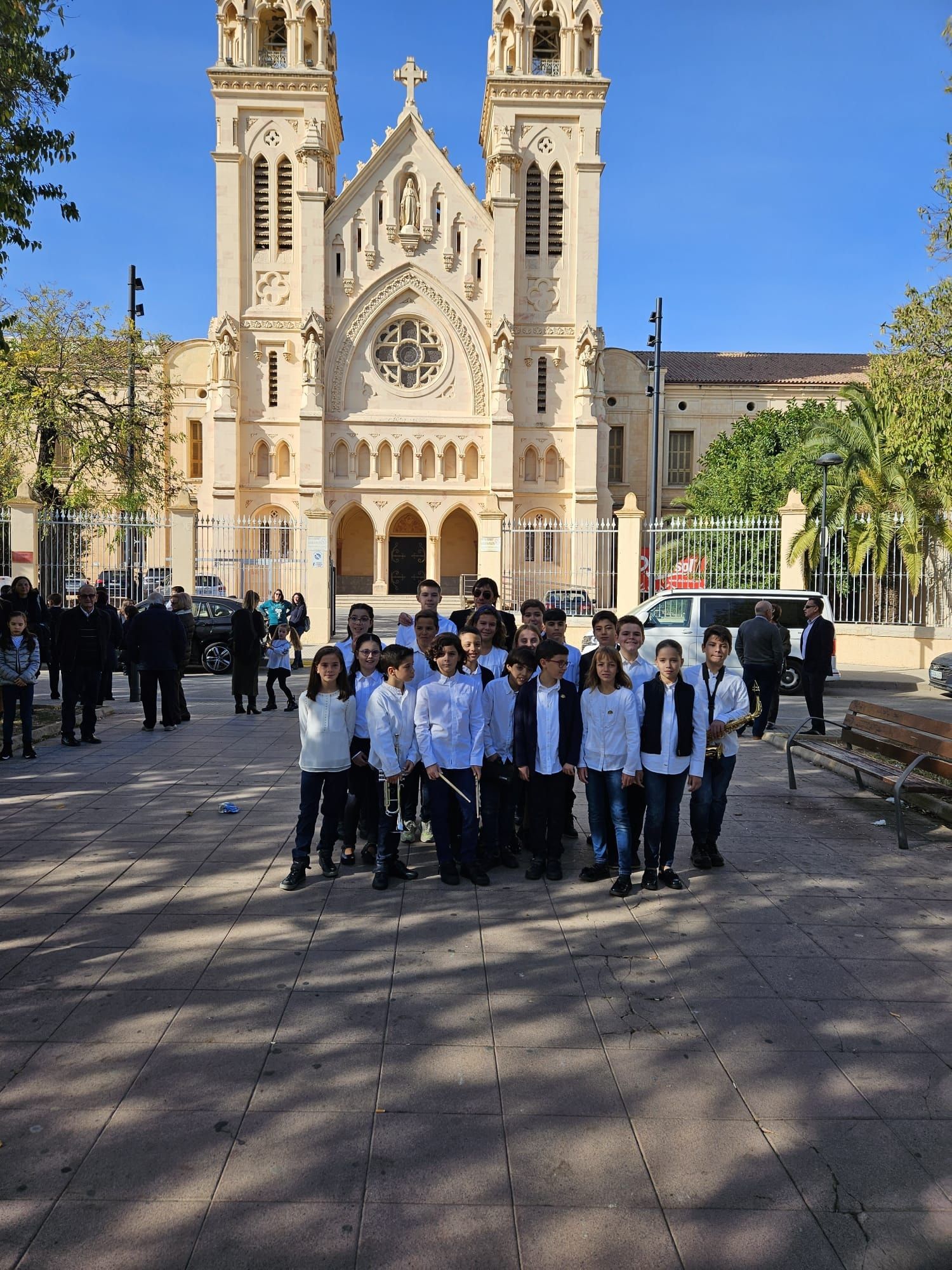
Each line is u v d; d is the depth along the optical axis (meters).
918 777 8.73
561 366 47.59
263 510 46.56
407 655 6.90
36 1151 3.62
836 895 6.71
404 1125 3.83
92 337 32.44
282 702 17.77
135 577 27.69
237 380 45.78
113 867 7.14
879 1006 4.93
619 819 6.70
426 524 47.47
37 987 5.05
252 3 45.97
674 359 57.06
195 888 6.71
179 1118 3.85
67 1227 3.22
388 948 5.66
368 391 47.28
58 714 15.02
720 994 5.07
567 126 47.25
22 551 23.12
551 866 7.11
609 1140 3.74
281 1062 4.30
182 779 10.39
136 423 32.81
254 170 46.22
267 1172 3.52
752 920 6.19
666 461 54.03
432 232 46.88
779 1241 3.21
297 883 6.77
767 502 35.00
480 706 7.06
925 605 24.14
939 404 18.50
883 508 24.38
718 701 7.19
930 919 6.22
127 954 5.52
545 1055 4.40
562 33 47.31
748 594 19.58
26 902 6.37
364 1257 3.11
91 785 10.01
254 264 46.34
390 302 47.09
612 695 6.87
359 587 52.97
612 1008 4.88
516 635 8.46
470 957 5.54
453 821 7.43
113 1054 4.36
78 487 32.81
